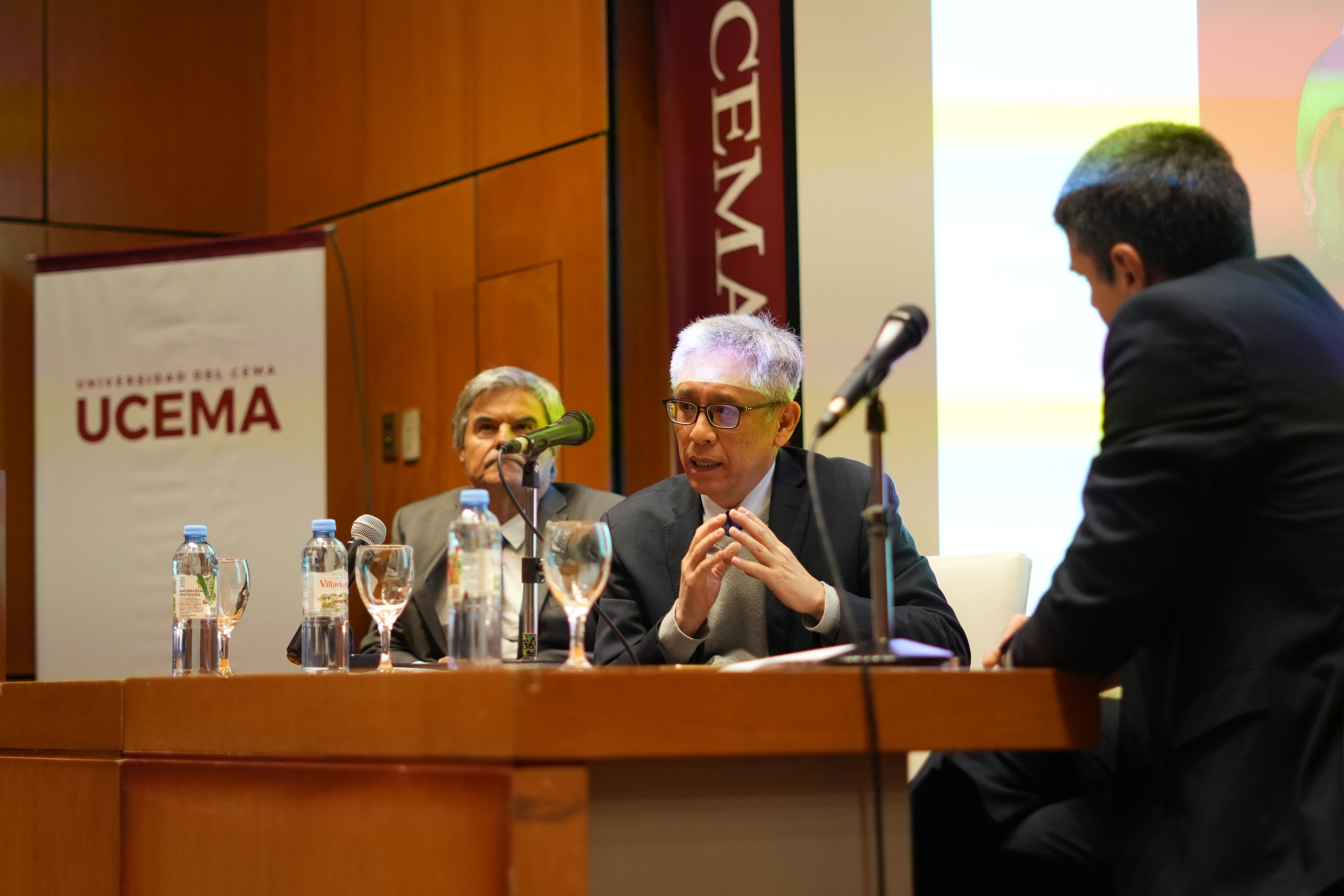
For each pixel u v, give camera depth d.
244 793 1.78
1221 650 1.71
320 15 5.79
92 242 5.71
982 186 3.86
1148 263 1.87
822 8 4.16
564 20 4.80
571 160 4.74
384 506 5.41
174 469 4.90
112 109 5.79
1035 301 3.76
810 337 4.14
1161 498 1.67
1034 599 3.68
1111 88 3.63
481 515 1.83
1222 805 1.65
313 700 1.67
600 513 3.42
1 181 5.58
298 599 4.76
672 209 4.52
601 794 1.46
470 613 1.79
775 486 2.65
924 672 1.59
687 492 2.77
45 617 4.93
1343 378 1.75
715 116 4.41
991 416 3.80
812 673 1.52
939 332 3.90
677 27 4.54
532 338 4.84
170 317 4.94
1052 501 3.70
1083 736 1.68
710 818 1.52
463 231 5.14
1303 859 1.59
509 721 1.39
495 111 5.04
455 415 3.54
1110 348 1.79
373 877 1.58
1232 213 1.86
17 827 2.20
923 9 3.97
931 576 2.57
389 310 5.42
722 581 2.56
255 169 5.98
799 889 1.56
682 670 1.48
